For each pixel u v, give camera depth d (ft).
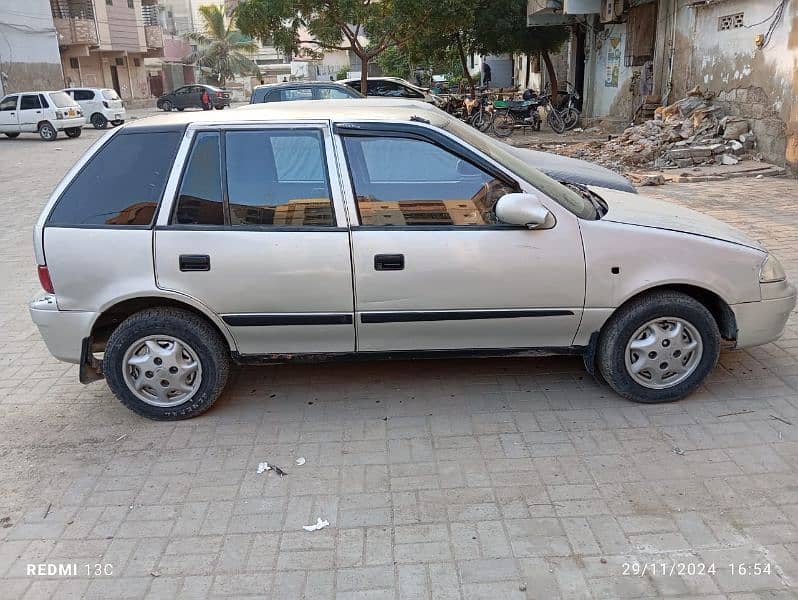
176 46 191.42
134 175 12.61
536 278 12.38
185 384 13.16
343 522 10.27
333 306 12.51
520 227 12.35
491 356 13.14
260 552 9.73
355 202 12.41
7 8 100.01
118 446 12.64
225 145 12.60
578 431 12.43
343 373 15.16
